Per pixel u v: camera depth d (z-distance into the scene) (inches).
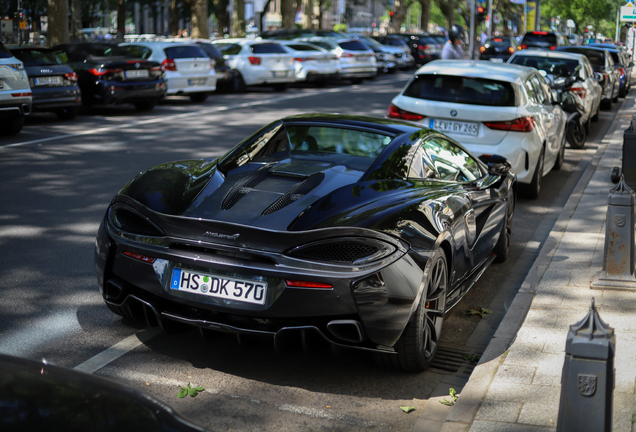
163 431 67.2
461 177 198.4
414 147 181.0
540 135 334.6
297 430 132.3
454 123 321.7
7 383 73.5
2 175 354.0
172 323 154.8
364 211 148.8
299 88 952.9
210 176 167.0
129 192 162.4
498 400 137.5
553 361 155.5
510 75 326.6
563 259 234.7
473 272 201.8
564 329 174.1
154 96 644.1
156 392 145.0
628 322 178.5
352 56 1023.0
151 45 719.1
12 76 460.8
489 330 187.6
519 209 327.9
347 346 142.9
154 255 149.7
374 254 140.5
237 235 143.0
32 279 209.9
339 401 144.4
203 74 738.2
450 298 177.8
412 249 145.5
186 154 425.4
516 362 155.1
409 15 4249.5
